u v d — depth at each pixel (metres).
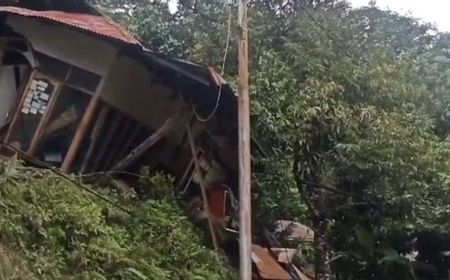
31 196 7.82
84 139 10.66
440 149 11.95
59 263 7.43
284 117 11.59
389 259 11.75
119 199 9.62
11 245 7.06
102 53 10.55
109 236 8.35
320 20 13.15
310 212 13.07
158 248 9.05
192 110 11.22
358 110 11.84
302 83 11.94
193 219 10.91
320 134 12.01
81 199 8.66
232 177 12.41
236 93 10.65
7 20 10.41
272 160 12.21
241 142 8.59
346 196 12.57
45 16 9.71
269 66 11.92
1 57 10.73
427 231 12.06
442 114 14.35
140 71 10.91
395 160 11.45
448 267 12.96
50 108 10.38
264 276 12.23
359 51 13.14
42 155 10.30
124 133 11.23
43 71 10.46
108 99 10.74
